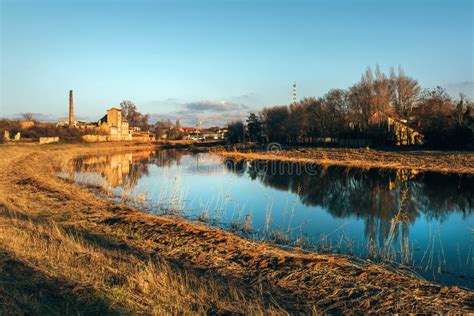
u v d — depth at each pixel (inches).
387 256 463.2
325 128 2608.3
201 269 371.6
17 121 3090.6
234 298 300.5
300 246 506.3
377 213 749.3
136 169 1515.7
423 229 628.7
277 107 3376.0
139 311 259.1
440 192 991.6
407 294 312.0
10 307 240.5
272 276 350.3
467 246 526.9
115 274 323.0
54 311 245.8
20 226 460.1
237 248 432.1
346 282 335.9
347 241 538.3
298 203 840.9
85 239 458.0
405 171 1417.3
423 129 2091.5
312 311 285.3
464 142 1804.9
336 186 1101.1
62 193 764.6
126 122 4291.3
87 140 3235.7
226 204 810.2
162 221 551.5
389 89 2439.7
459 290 325.7
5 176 995.9
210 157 2228.1
